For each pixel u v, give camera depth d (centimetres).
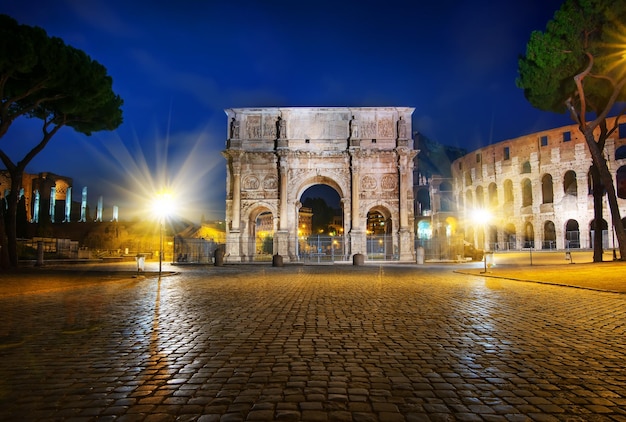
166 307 1489
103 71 3653
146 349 898
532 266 3744
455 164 9975
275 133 5712
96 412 568
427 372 737
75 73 3334
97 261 5812
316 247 6334
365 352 870
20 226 7688
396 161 5644
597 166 3472
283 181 5547
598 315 1302
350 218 5572
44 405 592
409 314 1334
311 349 895
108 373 734
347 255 5469
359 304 1561
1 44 2833
